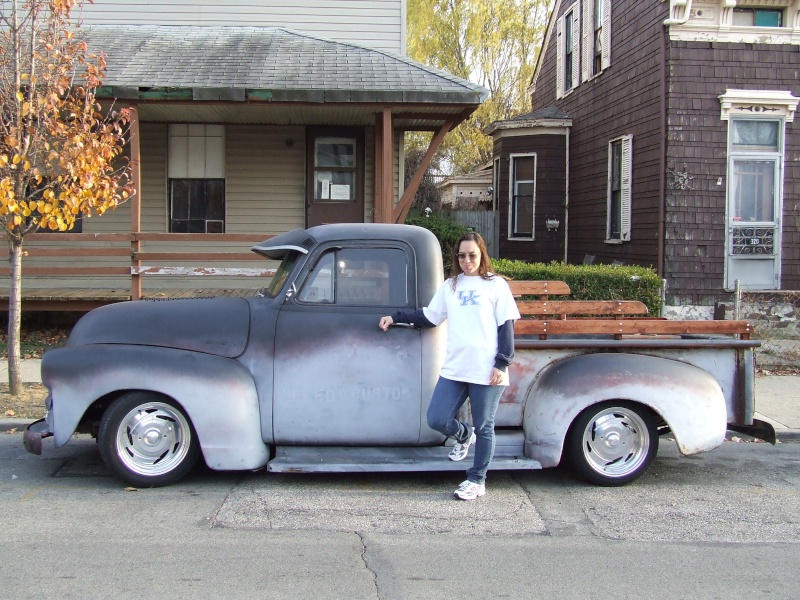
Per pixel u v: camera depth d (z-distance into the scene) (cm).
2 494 546
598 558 445
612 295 1095
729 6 1270
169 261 1317
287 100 1055
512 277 1122
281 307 563
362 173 1347
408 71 1142
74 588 395
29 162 739
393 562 434
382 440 563
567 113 1942
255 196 1339
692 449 557
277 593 392
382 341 555
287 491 558
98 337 568
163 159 1316
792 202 1305
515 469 590
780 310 1166
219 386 543
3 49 761
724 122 1291
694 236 1297
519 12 3312
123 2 1378
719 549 462
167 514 506
